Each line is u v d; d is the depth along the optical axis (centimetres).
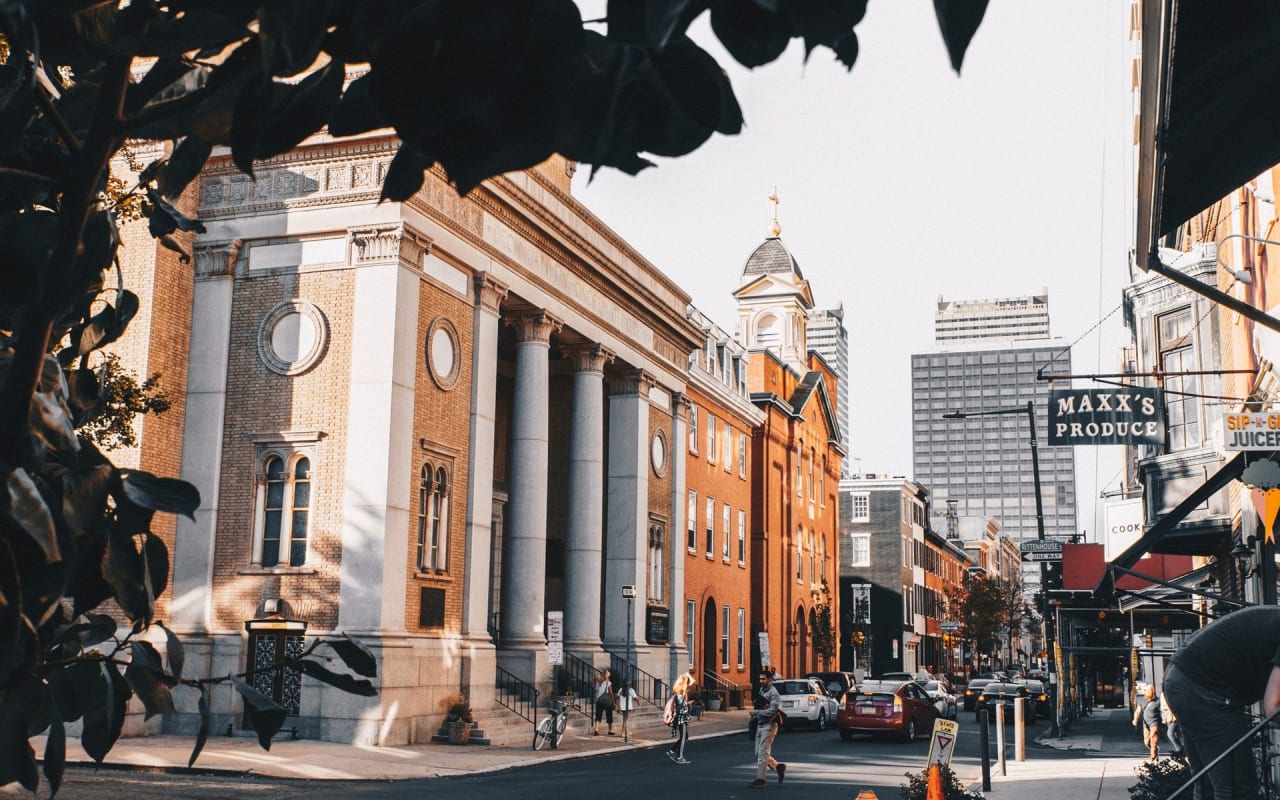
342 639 178
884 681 3150
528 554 2939
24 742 170
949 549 10306
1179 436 2375
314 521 2377
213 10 134
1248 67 535
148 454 2358
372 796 1547
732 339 4925
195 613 2378
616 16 112
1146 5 486
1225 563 2231
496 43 119
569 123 123
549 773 1981
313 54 126
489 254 2772
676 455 4022
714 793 1722
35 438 157
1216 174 657
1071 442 1581
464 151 124
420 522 2505
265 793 1527
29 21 139
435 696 2427
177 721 2272
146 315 2389
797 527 5594
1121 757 2475
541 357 3038
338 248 2453
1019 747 2280
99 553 166
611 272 3428
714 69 118
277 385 2452
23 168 167
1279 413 1051
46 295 157
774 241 6128
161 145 1875
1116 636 5538
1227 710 603
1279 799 1009
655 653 3675
